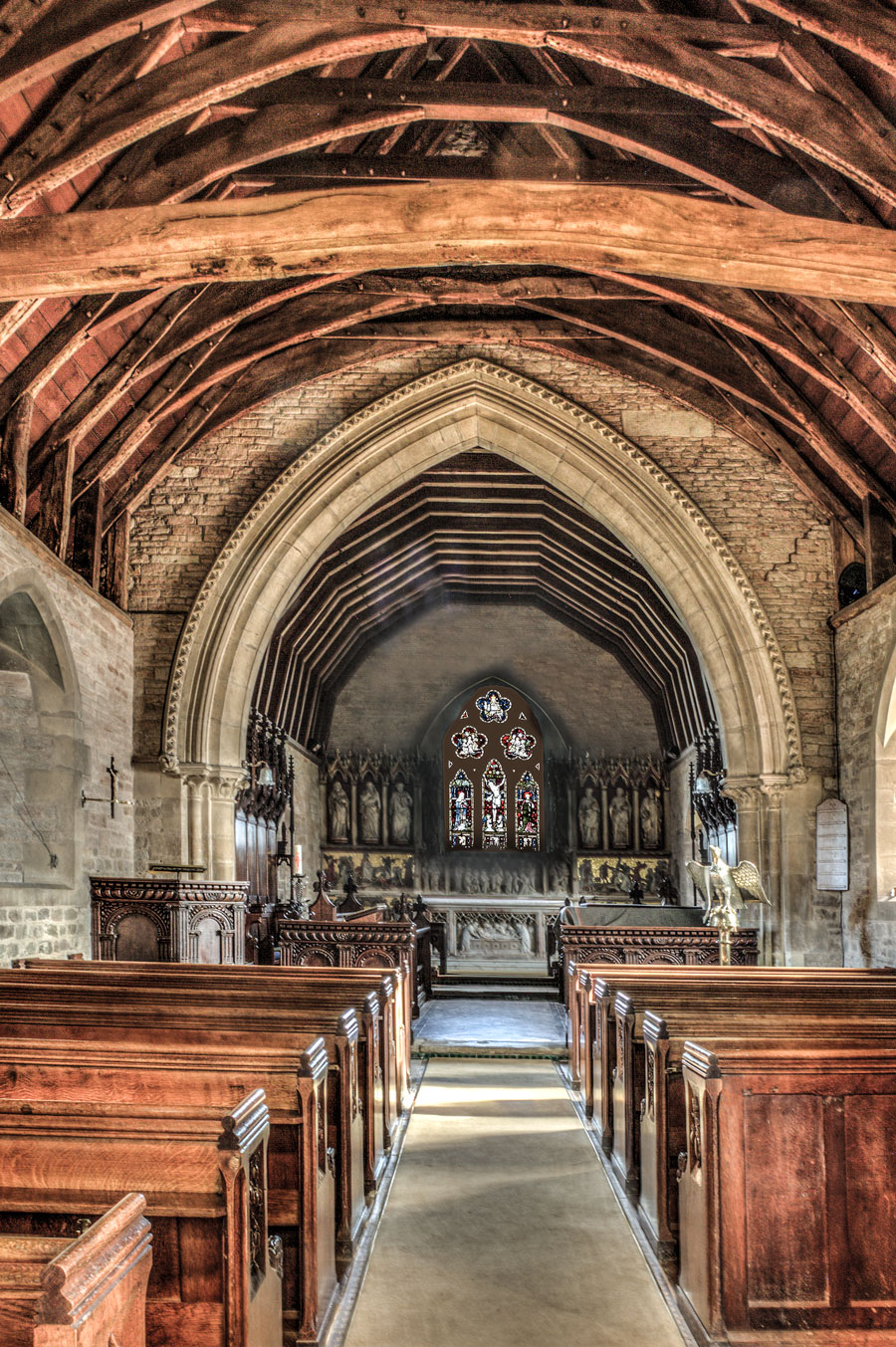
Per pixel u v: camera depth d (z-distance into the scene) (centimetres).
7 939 1102
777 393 1416
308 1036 598
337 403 1608
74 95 855
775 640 1579
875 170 880
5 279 800
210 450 1608
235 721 1593
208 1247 354
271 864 2062
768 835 1574
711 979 934
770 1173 473
